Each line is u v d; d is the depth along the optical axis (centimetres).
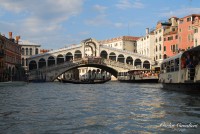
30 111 1305
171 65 2653
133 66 7644
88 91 2986
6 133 841
